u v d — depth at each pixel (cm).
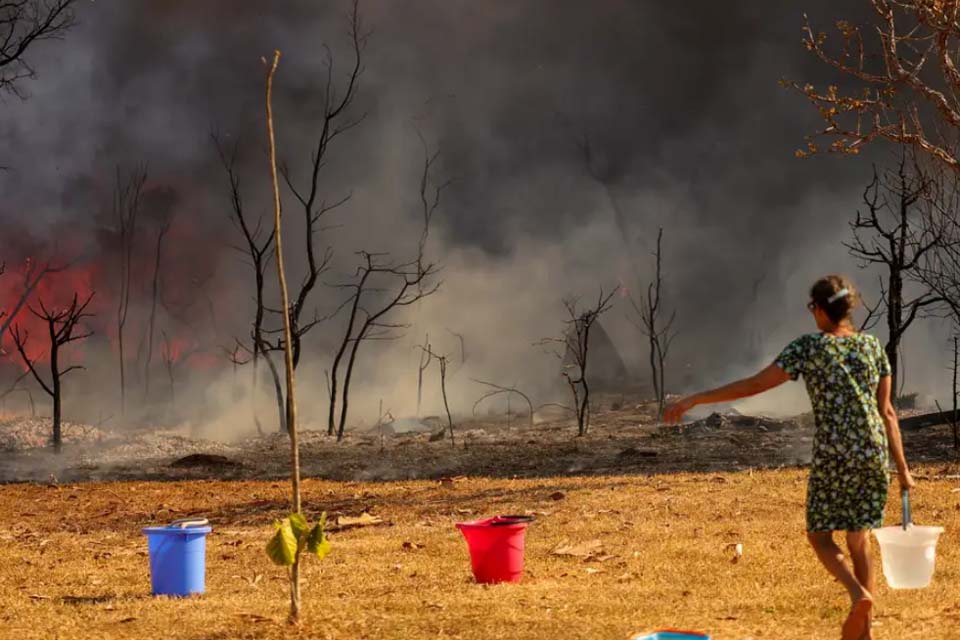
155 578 1647
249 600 1547
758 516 2359
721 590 1558
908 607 1380
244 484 3569
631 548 2000
